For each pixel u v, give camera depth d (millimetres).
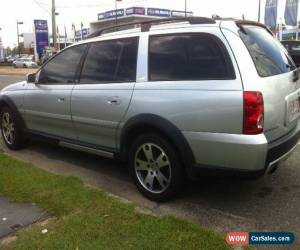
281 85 4031
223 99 3715
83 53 5262
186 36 4137
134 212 3986
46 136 5914
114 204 4172
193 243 3412
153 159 4355
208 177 4031
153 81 4293
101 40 5051
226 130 3730
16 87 6426
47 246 3393
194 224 3775
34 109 5977
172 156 4152
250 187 4758
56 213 4012
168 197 4320
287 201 4363
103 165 5754
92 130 5027
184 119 3959
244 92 3621
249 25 4324
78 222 3779
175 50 4199
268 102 3734
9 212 4078
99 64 4988
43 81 5840
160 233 3570
